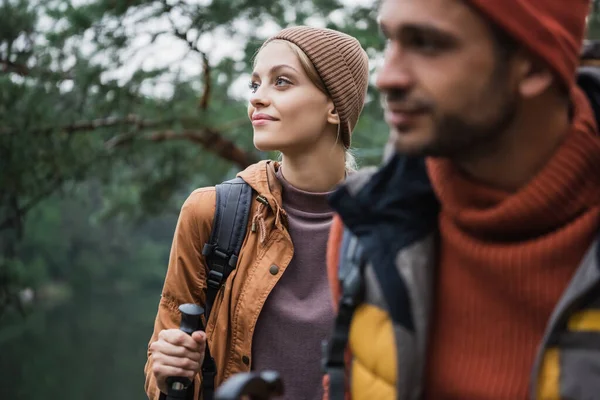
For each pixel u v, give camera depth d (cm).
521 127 93
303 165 209
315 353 197
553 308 95
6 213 692
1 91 644
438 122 91
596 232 93
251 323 197
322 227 205
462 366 102
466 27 89
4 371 2094
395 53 93
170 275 204
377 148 631
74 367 2230
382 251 105
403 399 102
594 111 102
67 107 672
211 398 194
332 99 212
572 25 92
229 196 203
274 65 208
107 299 4325
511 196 95
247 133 706
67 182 710
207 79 641
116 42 621
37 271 1032
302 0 652
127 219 905
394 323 102
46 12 667
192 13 607
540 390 93
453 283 103
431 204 106
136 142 693
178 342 180
